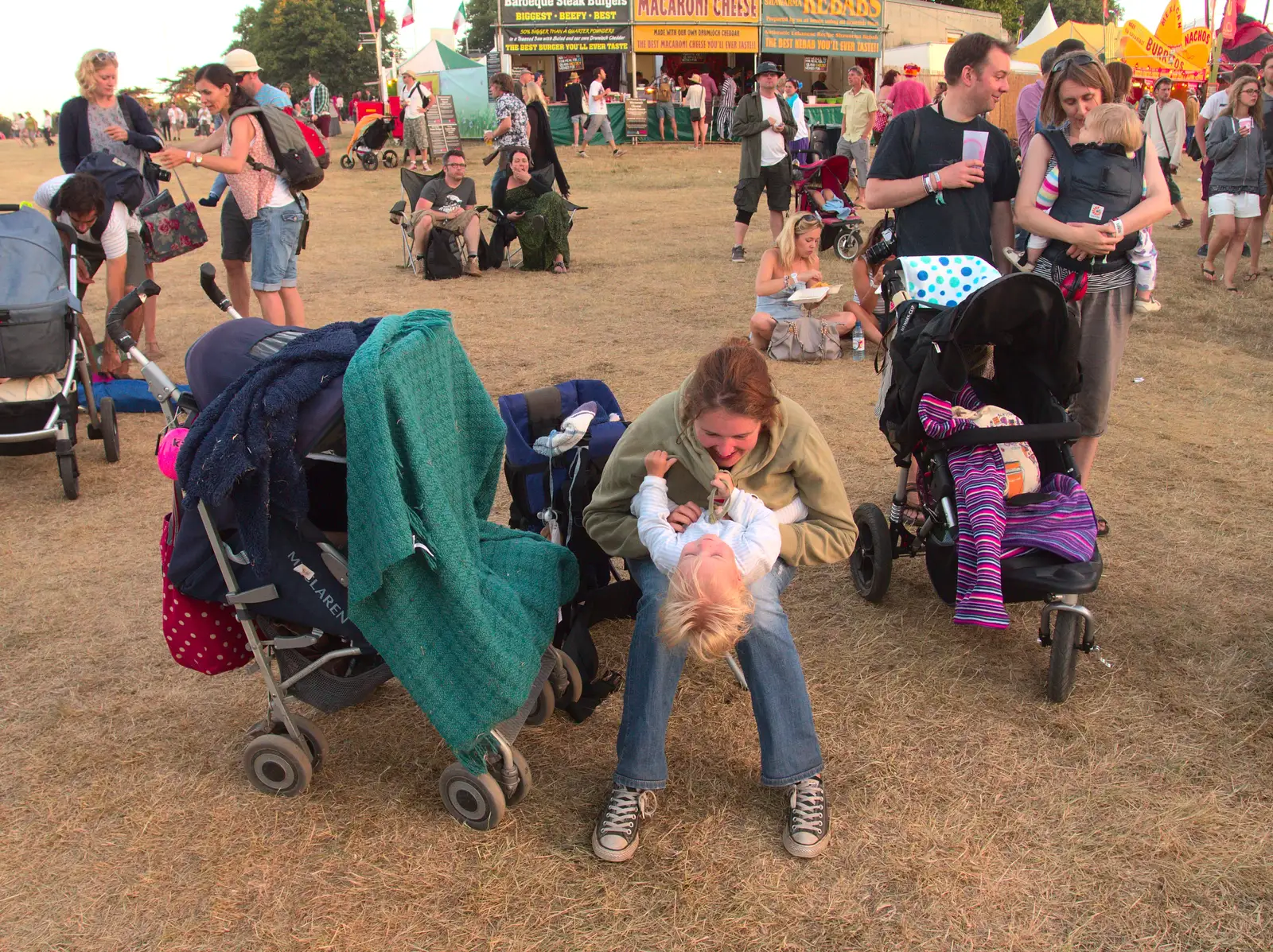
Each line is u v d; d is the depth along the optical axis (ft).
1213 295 27.58
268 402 7.66
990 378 12.38
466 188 32.17
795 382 21.15
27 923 7.97
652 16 79.97
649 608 8.71
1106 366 13.12
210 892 8.25
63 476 15.93
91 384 19.67
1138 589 12.69
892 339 12.31
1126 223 12.23
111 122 23.08
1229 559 13.38
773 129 32.09
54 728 10.43
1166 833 8.63
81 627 12.38
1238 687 10.68
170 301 29.32
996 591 9.66
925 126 13.08
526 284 30.86
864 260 14.73
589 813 9.11
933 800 9.12
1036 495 10.96
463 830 8.91
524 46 80.64
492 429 9.54
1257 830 8.64
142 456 17.99
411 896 8.17
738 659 9.77
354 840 8.81
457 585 7.97
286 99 40.65
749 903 8.02
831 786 9.34
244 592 8.48
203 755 10.00
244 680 11.28
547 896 8.14
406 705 10.78
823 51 84.17
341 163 67.77
